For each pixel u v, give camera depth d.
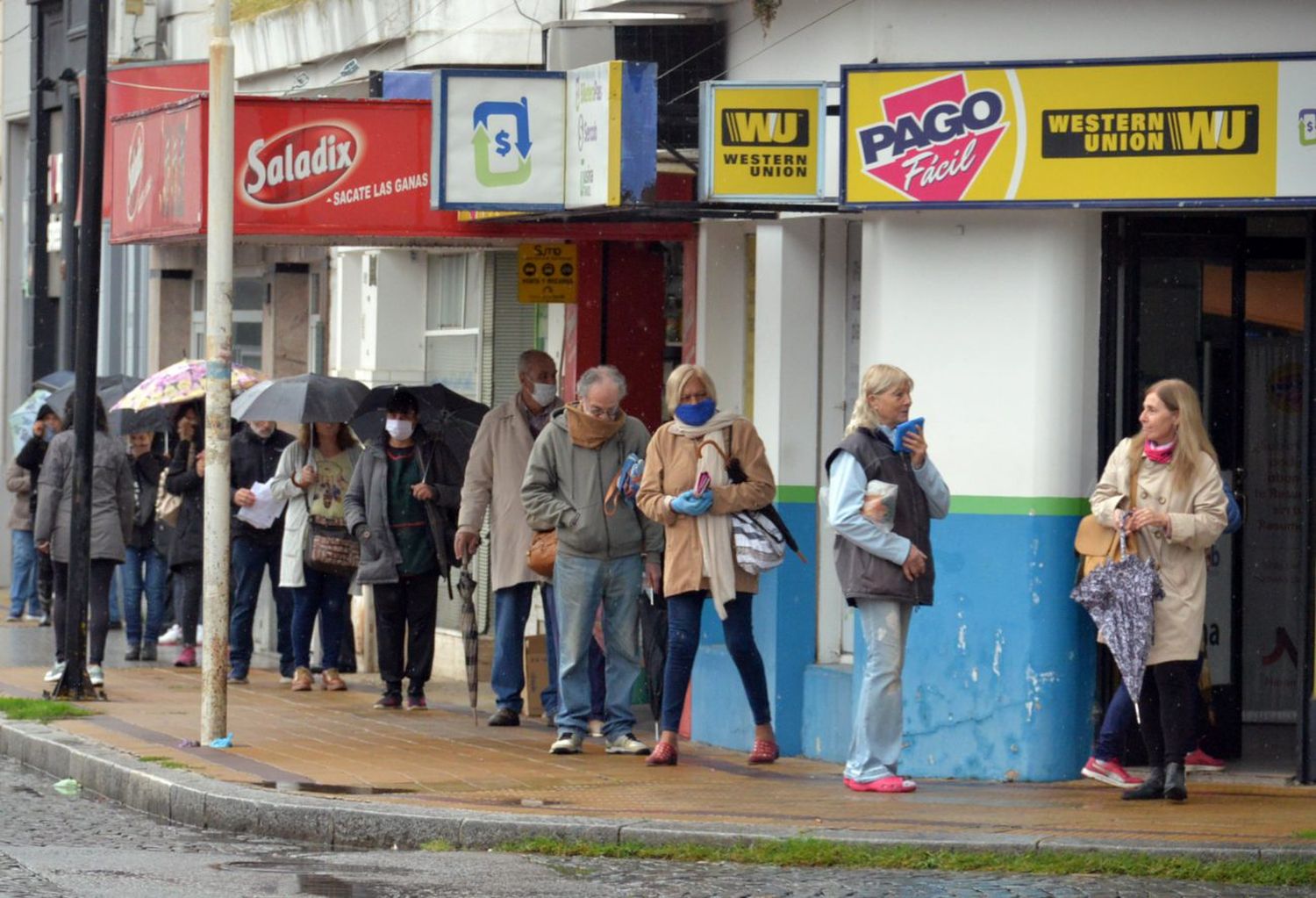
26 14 47.75
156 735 24.27
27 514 39.84
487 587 30.69
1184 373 21.95
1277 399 23.48
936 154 21.25
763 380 24.05
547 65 26.23
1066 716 21.50
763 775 21.80
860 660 22.23
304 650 29.39
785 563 23.64
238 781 20.77
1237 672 22.44
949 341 21.72
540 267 27.73
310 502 28.92
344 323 34.47
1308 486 20.97
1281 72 20.31
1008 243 21.47
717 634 25.08
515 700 25.67
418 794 20.09
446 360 32.84
